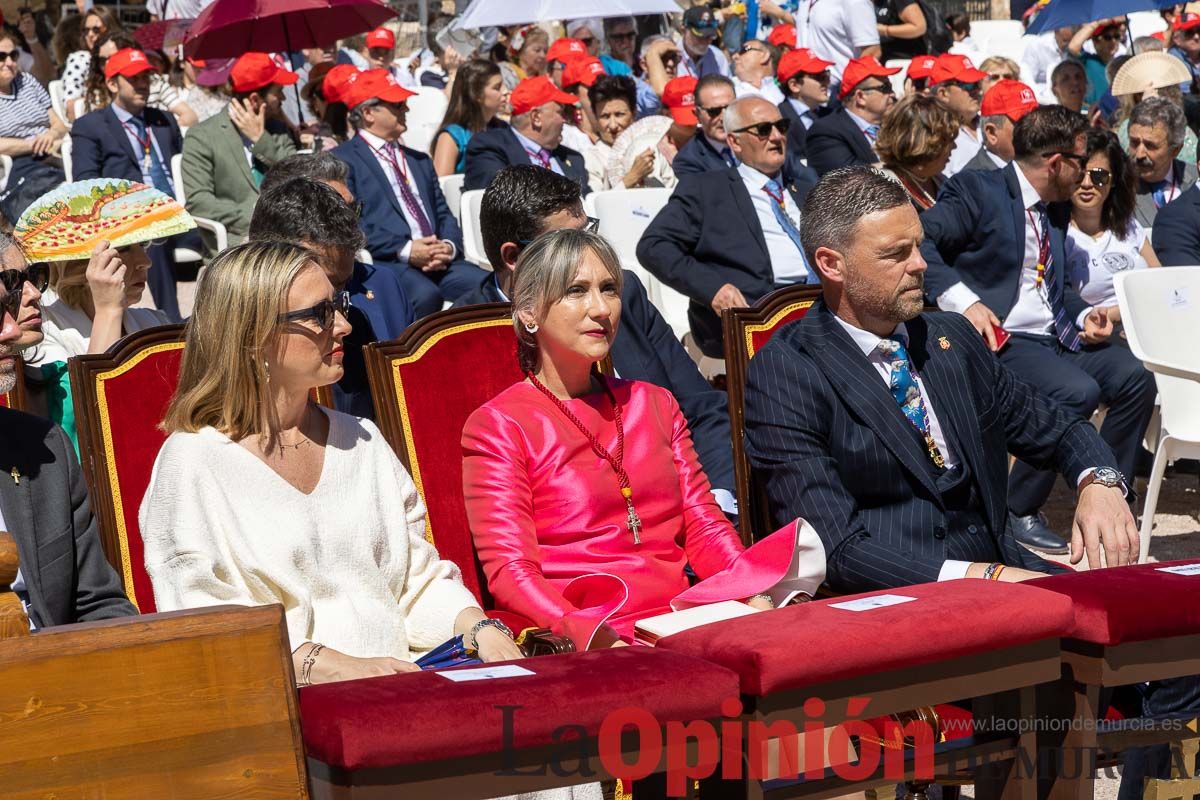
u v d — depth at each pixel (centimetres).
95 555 279
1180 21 1213
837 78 1184
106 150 830
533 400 328
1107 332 567
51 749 178
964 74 931
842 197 332
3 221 377
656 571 325
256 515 279
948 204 570
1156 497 548
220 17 786
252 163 795
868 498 336
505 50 1279
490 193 396
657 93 1227
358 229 365
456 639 288
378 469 301
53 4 1345
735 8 1449
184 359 286
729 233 605
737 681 215
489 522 318
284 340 278
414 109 1109
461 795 198
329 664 267
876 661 222
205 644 187
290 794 189
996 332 523
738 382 379
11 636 188
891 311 333
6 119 977
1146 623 242
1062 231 584
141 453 316
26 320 288
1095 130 608
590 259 321
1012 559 347
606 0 984
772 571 311
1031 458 365
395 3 1563
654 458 333
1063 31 1324
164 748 184
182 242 816
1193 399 551
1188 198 659
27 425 275
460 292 698
